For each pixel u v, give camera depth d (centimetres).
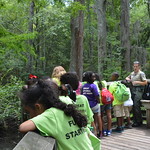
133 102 597
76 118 142
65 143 137
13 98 640
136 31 1579
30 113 142
